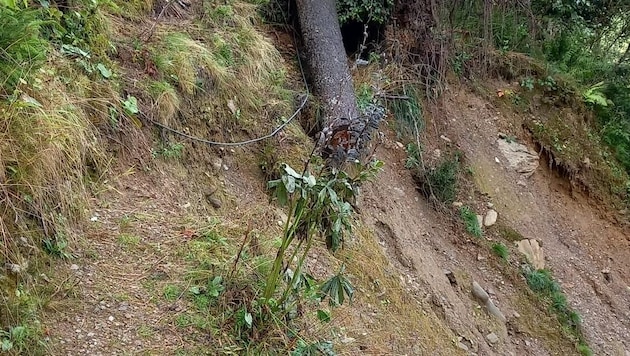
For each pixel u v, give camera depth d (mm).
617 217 8023
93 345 2697
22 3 3732
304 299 3559
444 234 6242
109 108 3943
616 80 9281
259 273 3482
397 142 6508
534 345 5699
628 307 7102
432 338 4582
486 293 5824
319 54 5863
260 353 3000
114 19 4594
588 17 9875
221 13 5586
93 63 4062
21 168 2998
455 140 7090
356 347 3711
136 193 3846
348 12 6668
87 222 3400
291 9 6547
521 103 8109
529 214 7262
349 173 5059
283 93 5480
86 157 3650
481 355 5039
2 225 2740
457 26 7672
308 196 2908
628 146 8719
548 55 9031
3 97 3117
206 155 4531
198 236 3689
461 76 7699
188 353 2854
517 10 8398
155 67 4461
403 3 6910
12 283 2689
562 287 6754
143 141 4113
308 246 3033
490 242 6531
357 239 4793
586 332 6340
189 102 4594
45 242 3020
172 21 5172
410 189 6285
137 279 3189
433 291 5227
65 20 4098
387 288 4629
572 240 7469
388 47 6785
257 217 4312
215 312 3139
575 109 8539
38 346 2541
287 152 5008
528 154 7680
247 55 5406
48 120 3230
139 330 2873
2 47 3211
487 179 7105
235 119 4910
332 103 5527
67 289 2912
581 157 8125
